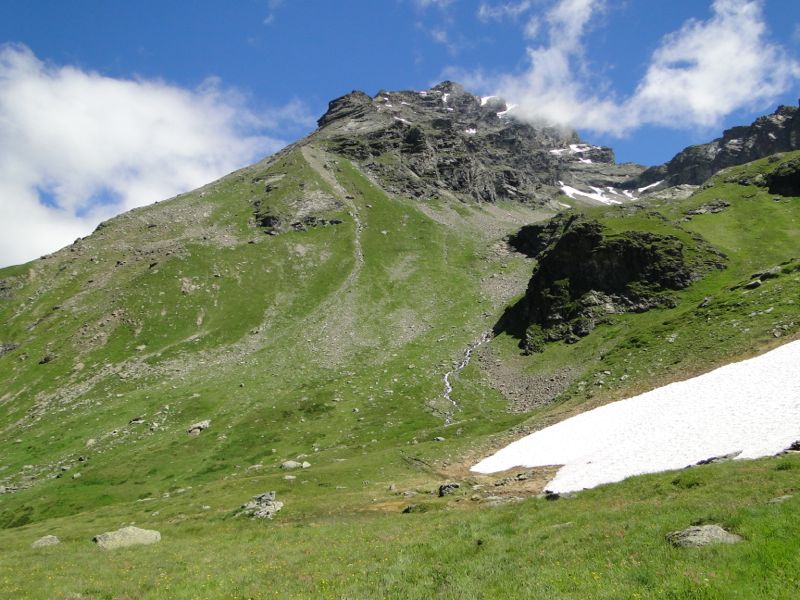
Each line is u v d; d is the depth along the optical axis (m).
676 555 18.11
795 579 15.18
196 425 112.19
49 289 188.62
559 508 31.28
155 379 140.88
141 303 173.00
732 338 66.62
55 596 24.88
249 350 155.75
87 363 149.25
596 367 88.50
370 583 21.95
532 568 20.08
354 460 76.25
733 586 15.34
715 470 30.88
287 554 30.00
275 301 184.12
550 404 88.12
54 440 111.69
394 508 47.91
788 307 67.94
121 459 99.69
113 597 24.70
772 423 39.22
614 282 128.50
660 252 127.56
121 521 59.97
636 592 16.06
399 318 174.88
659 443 44.72
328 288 194.12
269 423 112.75
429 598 19.14
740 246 134.50
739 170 184.38
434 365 139.62
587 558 20.12
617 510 26.97
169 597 23.55
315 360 147.62
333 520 45.09
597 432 56.38
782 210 150.25
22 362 151.12
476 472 60.81
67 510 81.12
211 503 60.94
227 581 25.09
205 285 186.12
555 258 141.38
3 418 128.00
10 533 61.16
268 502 54.16
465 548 25.11
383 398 122.50
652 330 89.81
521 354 130.38
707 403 50.22
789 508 19.94
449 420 106.62
